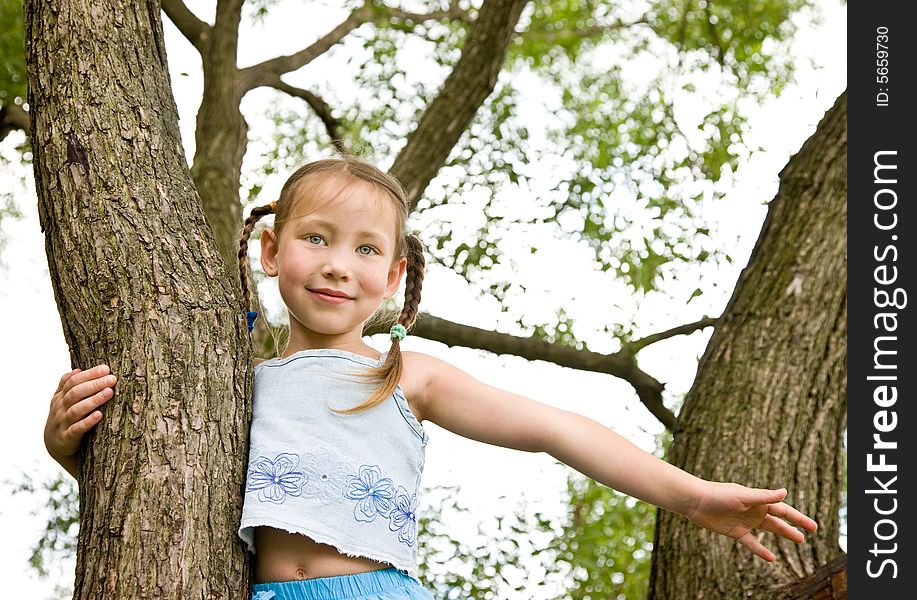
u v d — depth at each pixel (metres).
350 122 6.28
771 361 4.15
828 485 4.01
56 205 2.14
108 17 2.28
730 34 6.79
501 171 6.41
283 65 5.88
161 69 2.35
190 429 2.00
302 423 2.18
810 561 3.82
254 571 2.12
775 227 4.47
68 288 2.10
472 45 5.44
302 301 2.33
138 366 2.02
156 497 1.94
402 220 2.49
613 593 6.57
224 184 4.96
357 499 2.13
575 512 6.94
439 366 2.44
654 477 2.33
